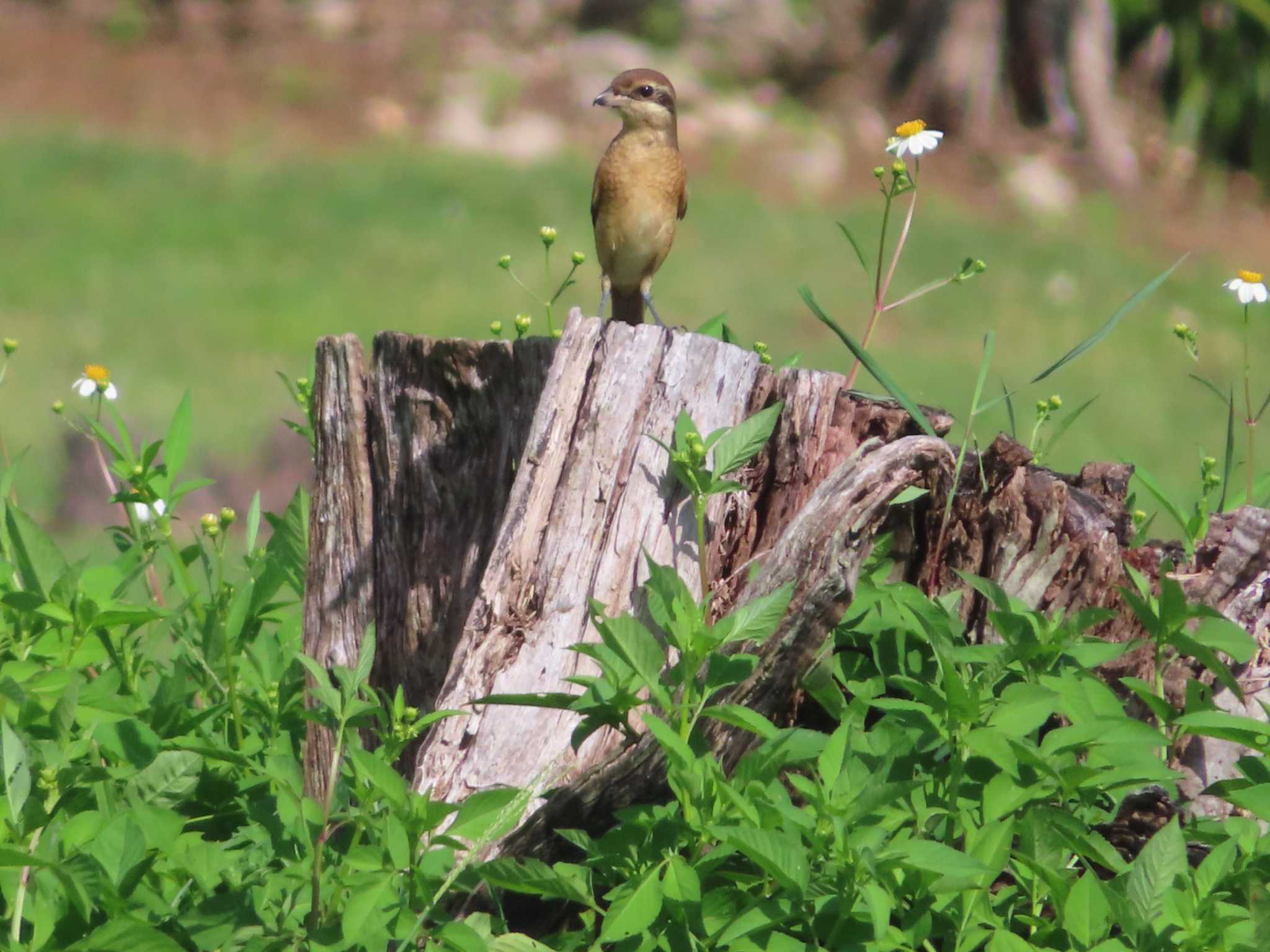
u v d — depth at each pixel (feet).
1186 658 20.03
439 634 20.77
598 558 18.88
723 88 138.92
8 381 76.43
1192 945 14.89
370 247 108.17
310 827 16.11
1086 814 17.49
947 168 131.44
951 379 86.99
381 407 21.21
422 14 147.43
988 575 20.31
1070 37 135.13
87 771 16.01
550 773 17.71
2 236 102.73
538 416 18.95
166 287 96.78
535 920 17.63
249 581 20.56
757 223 115.96
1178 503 23.53
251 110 133.39
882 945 14.99
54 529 54.54
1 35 140.46
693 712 16.94
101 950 14.40
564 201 119.55
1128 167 133.69
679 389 19.20
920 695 16.81
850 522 17.75
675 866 15.43
